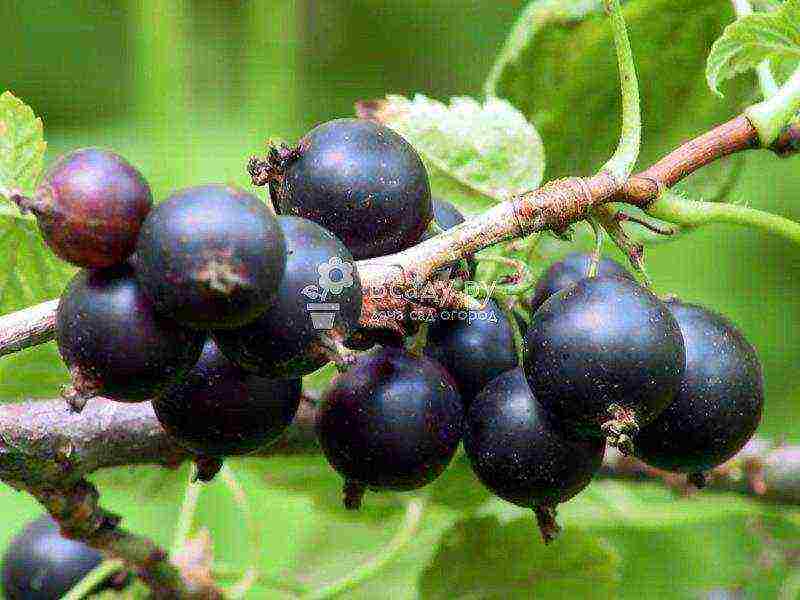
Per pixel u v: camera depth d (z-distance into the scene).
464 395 0.13
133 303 0.10
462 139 0.15
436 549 0.16
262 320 0.10
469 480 0.16
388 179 0.12
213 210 0.10
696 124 0.17
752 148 0.13
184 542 0.15
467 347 0.13
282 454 0.15
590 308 0.11
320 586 0.18
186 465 0.17
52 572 0.16
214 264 0.10
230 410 0.11
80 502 0.13
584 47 0.17
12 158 0.13
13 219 0.14
